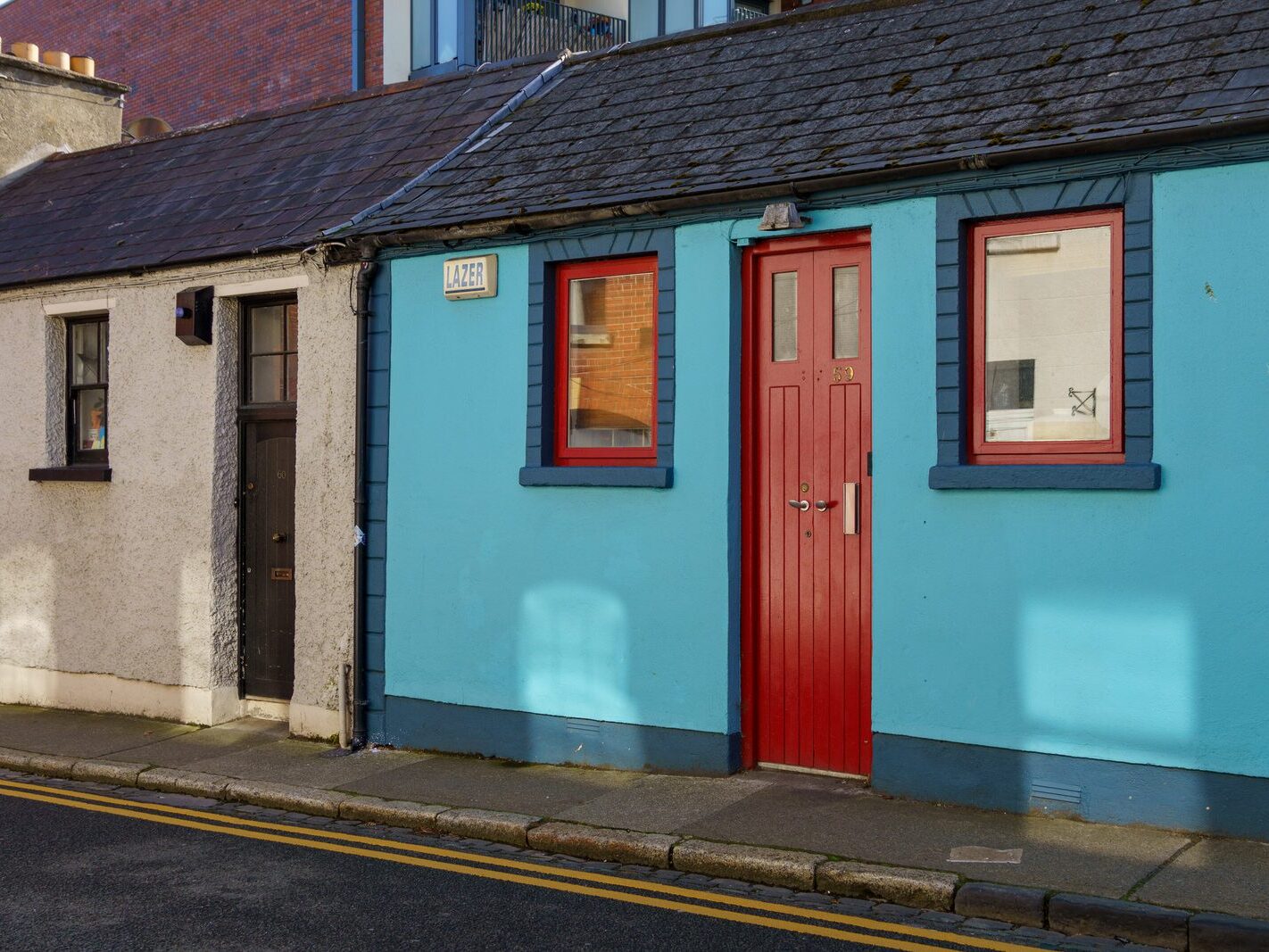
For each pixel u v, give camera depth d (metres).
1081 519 6.70
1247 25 7.11
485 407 8.84
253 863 6.68
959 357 7.11
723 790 7.54
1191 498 6.41
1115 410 6.75
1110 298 6.79
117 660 10.85
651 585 8.12
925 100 7.82
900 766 7.24
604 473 8.25
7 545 11.66
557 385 8.70
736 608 7.89
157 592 10.59
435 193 9.48
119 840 7.17
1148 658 6.50
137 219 11.62
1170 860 5.98
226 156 12.23
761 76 9.15
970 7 8.78
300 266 9.71
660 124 9.07
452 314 9.01
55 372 11.48
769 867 6.18
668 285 8.11
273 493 10.33
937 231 7.17
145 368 10.70
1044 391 6.99
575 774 8.17
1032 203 6.88
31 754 9.40
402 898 6.05
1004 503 6.93
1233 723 6.28
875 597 7.37
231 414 10.41
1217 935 5.13
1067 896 5.51
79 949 5.39
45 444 11.41
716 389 7.91
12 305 11.64
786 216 7.52
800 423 7.80
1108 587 6.61
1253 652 6.24
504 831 7.04
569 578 8.45
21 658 11.52
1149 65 7.14
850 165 7.34
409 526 9.16
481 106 10.84
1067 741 6.72
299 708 9.66
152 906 5.96
